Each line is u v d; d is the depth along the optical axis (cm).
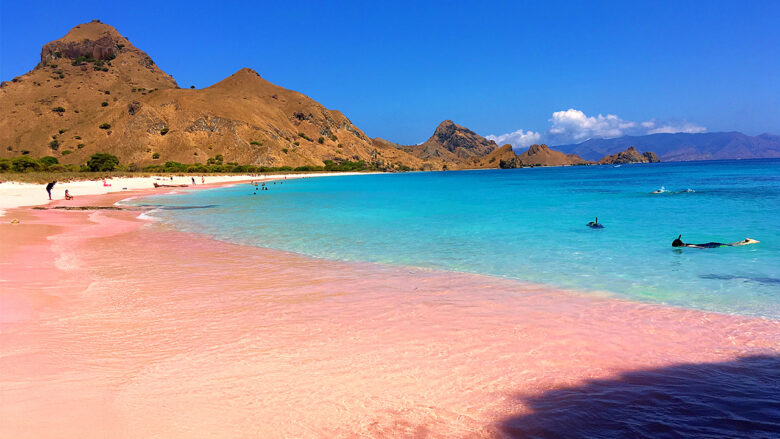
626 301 916
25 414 462
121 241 1753
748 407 485
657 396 514
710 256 1371
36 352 633
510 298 945
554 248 1558
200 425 450
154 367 591
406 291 1005
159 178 9038
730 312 835
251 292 993
